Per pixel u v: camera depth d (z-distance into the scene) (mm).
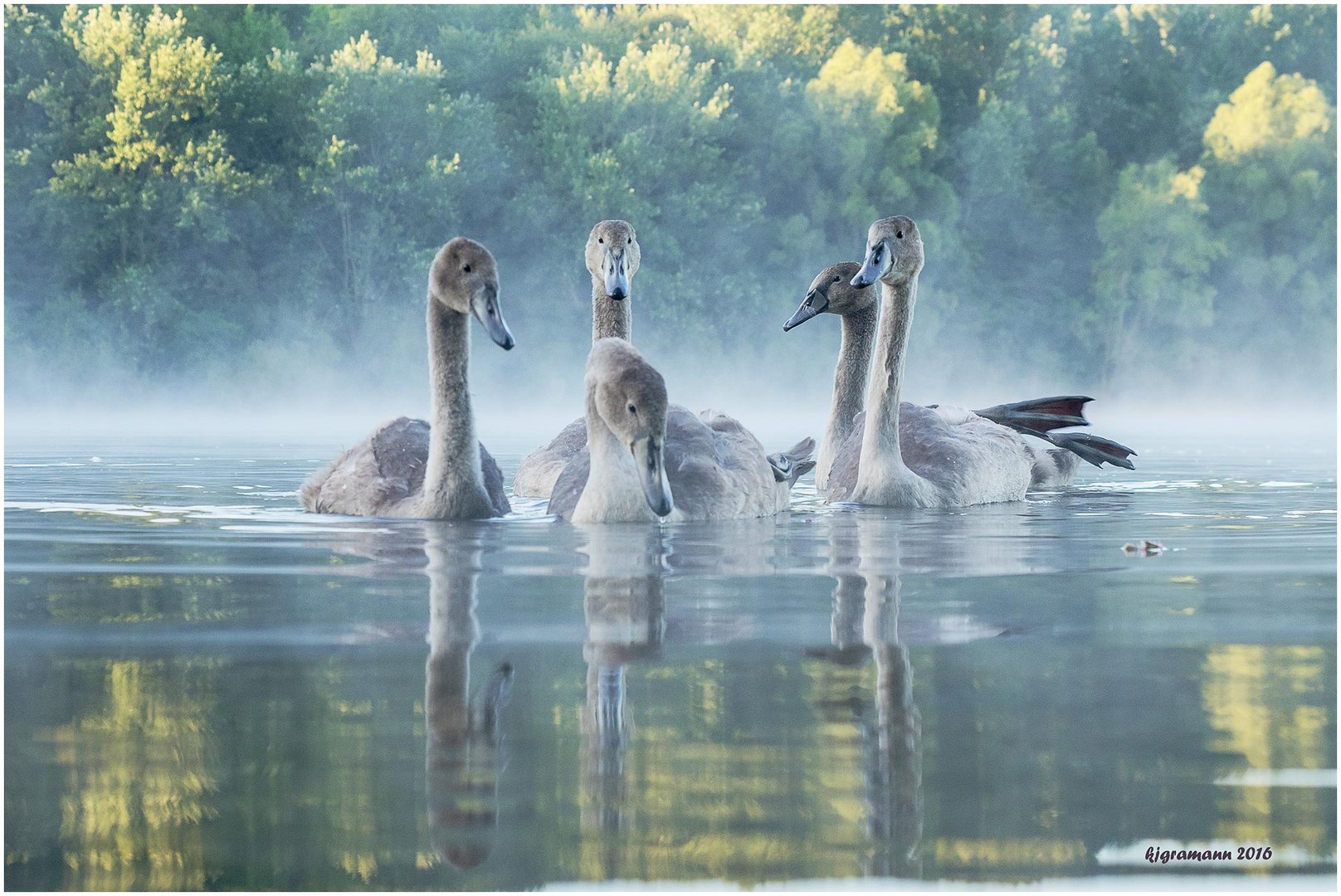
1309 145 80625
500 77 75875
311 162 67250
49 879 3945
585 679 5875
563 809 4387
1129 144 86188
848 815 4336
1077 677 5926
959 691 5680
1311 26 88250
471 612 7289
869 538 10562
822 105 75312
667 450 12195
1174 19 88750
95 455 23156
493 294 11750
